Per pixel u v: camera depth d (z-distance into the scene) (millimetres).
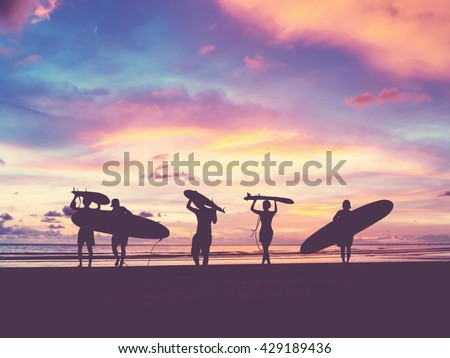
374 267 11562
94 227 11500
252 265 11797
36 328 5238
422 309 6480
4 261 20031
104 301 6652
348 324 5570
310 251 14117
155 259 22906
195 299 6871
